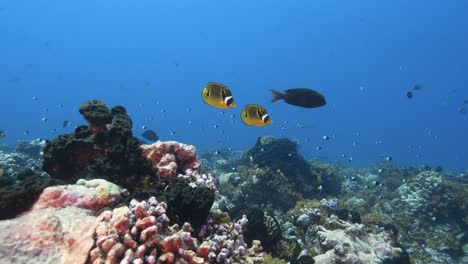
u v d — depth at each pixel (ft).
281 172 11.98
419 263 9.75
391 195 15.05
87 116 5.06
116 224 3.16
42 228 3.19
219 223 4.82
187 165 5.54
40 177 4.20
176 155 5.48
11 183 5.28
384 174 18.80
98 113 5.08
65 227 3.31
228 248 4.08
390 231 9.31
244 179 12.61
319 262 7.02
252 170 12.51
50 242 3.10
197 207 4.21
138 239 3.24
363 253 7.32
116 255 2.94
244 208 6.82
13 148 20.70
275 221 6.88
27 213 3.54
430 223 12.78
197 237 4.29
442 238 11.71
